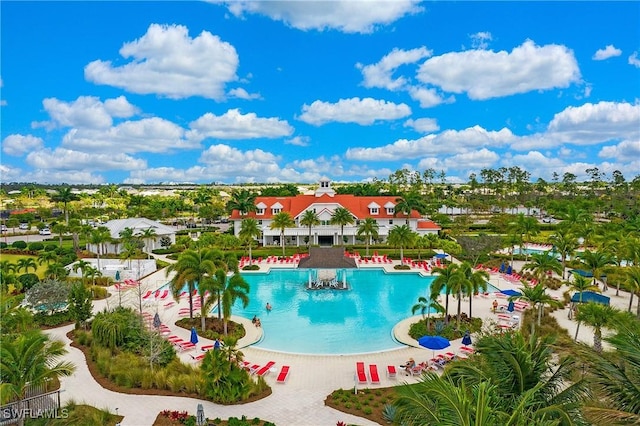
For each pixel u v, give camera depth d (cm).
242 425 2533
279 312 5359
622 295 5850
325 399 2953
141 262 7462
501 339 2064
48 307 4606
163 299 5656
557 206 14600
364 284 6812
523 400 1530
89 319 4603
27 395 2780
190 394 3006
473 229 12050
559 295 5819
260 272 7412
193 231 12631
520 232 8388
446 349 3922
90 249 9206
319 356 3812
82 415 2577
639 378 1658
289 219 8675
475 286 4616
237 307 5562
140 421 2630
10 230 13362
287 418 2695
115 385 3123
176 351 3803
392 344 4238
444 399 1546
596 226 9081
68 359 3591
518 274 6962
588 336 4166
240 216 10325
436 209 16475
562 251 6744
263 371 3381
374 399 2942
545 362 1967
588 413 1539
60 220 14362
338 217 9100
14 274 6072
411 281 6994
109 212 17762
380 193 16275
